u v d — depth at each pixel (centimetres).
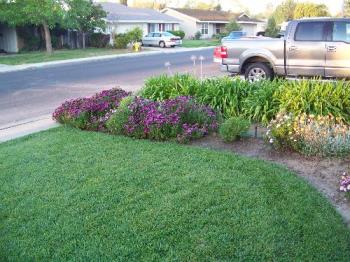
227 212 439
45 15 2697
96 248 383
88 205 460
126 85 1484
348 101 746
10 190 507
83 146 672
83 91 1370
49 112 1041
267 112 765
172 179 523
